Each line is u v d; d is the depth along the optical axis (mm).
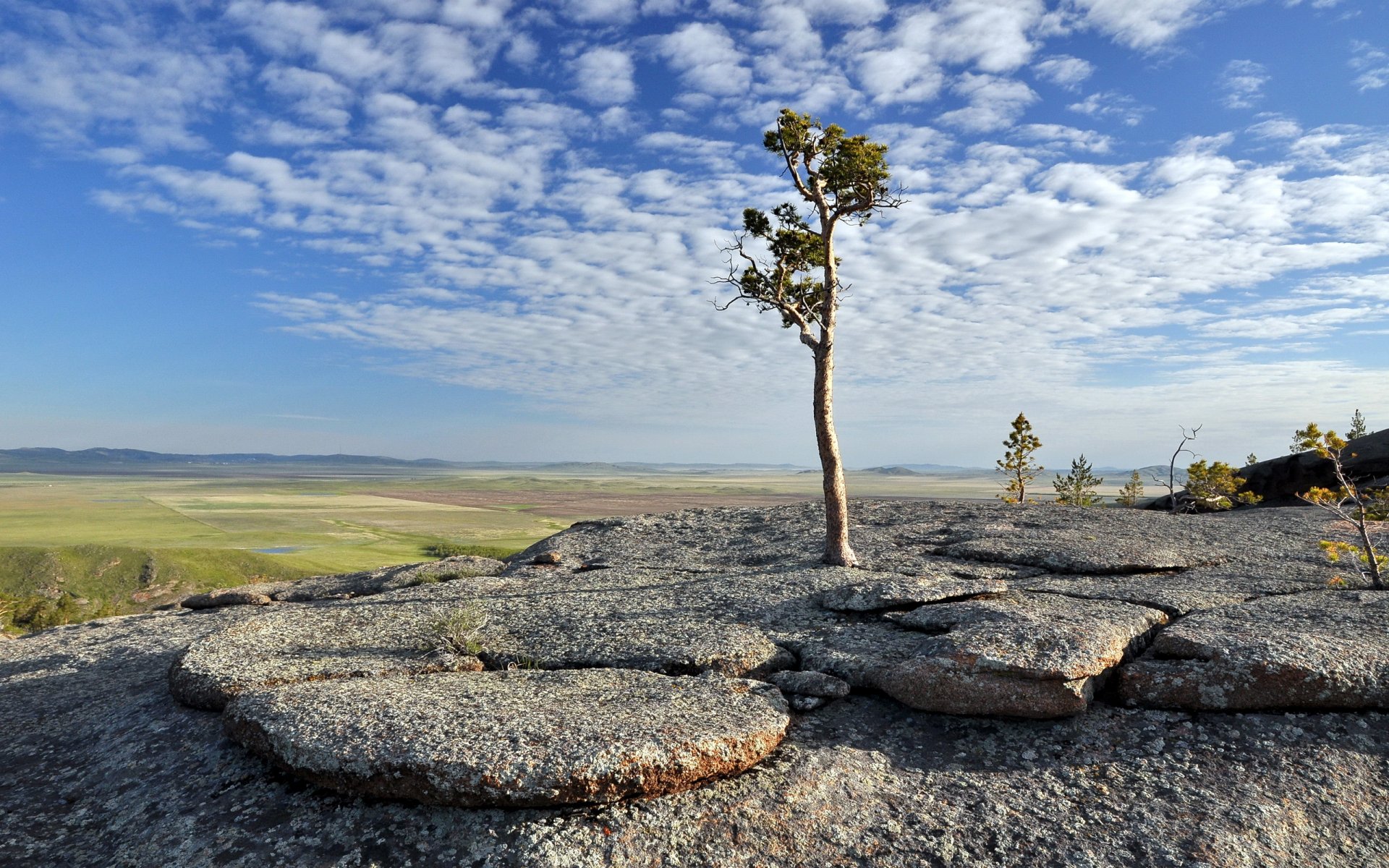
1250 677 10719
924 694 11430
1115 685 11547
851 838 8883
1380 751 9867
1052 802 9453
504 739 9523
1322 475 35719
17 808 10281
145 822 9648
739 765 9797
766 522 29250
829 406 21719
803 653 13500
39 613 69938
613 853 8492
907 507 30562
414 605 17672
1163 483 40312
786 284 24594
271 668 13062
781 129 22438
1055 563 18891
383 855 8602
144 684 14438
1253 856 8344
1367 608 13547
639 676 12492
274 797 9781
